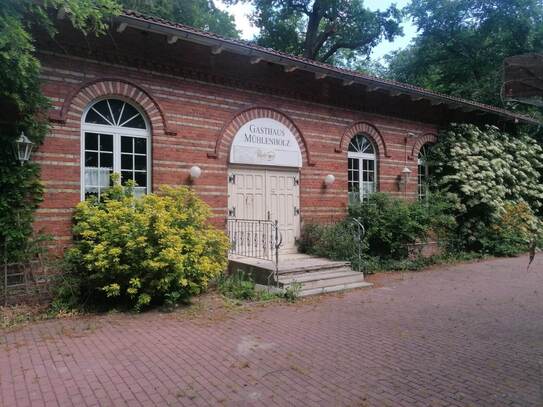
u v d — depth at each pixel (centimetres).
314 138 1170
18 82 641
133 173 892
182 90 941
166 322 673
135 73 878
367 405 402
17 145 721
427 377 464
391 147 1354
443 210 1318
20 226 727
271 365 498
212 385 445
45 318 693
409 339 593
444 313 729
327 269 968
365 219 1173
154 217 747
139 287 732
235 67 1014
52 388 439
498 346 564
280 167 1111
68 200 798
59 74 795
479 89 2294
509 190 1543
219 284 888
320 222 1168
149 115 896
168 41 848
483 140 1541
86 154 841
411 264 1162
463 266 1219
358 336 605
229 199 1021
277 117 1098
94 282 759
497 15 2306
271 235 995
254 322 675
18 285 731
